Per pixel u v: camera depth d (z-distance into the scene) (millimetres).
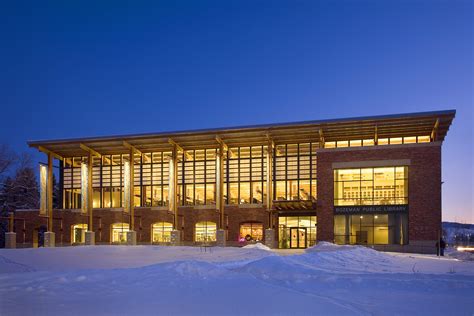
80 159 60531
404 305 11047
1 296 11969
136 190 58250
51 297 11852
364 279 14539
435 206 41562
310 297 11820
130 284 13508
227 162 55375
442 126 46625
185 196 56469
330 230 44344
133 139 53312
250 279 14430
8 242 56875
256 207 52000
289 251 40781
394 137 50594
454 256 35250
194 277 14695
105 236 56812
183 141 53562
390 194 43375
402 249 41812
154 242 55188
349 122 46688
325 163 45312
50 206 56062
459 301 11594
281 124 48719
